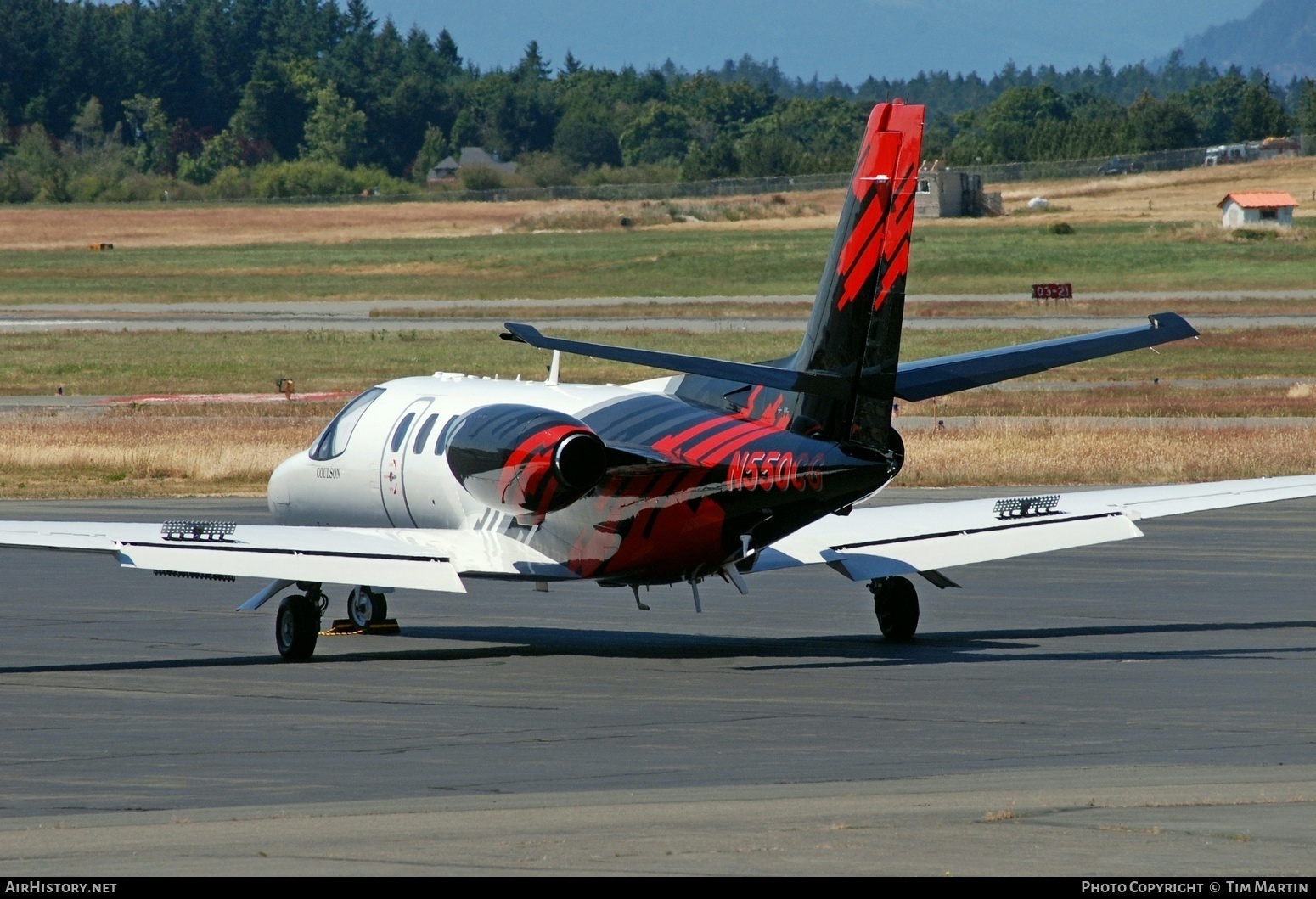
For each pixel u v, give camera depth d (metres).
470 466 60.84
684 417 59.44
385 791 37.94
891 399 55.12
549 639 65.69
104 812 35.91
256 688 53.88
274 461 141.00
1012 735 44.44
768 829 31.78
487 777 39.53
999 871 27.98
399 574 56.94
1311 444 141.75
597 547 59.34
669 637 66.19
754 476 56.31
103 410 191.88
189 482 136.25
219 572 54.41
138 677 56.34
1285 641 62.38
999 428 163.25
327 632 68.75
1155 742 43.31
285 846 31.03
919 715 47.78
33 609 74.75
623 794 37.19
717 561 58.62
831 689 52.56
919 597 76.88
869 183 55.62
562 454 57.38
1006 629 66.62
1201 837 30.62
